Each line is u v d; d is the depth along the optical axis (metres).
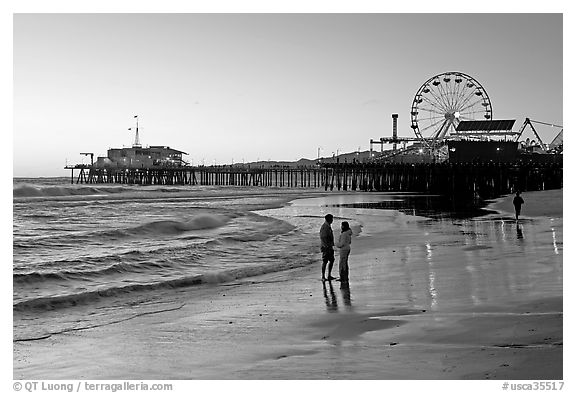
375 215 36.56
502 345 7.06
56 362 7.65
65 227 29.02
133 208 42.84
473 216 33.31
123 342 8.61
